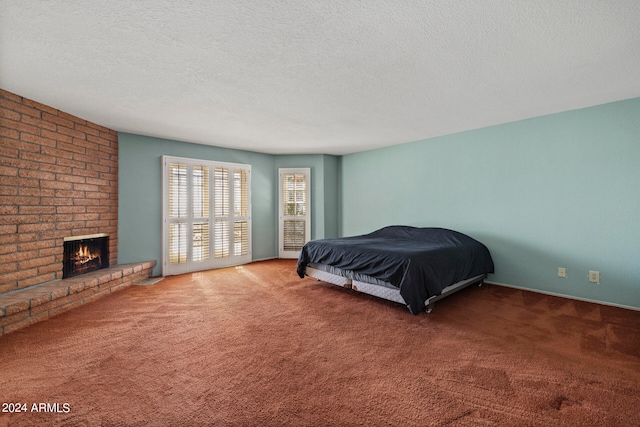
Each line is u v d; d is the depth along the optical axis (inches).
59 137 126.9
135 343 88.2
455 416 57.5
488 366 75.7
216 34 71.3
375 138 180.4
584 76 95.5
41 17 64.1
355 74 93.4
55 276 124.6
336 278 141.0
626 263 117.6
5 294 105.7
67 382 68.2
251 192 219.6
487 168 155.6
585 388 66.3
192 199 187.3
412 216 190.2
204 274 181.0
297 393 64.6
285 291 144.4
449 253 126.7
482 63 86.5
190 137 176.1
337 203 239.3
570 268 131.0
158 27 68.2
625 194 117.3
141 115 134.1
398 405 60.7
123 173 162.7
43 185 119.8
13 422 55.4
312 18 65.0
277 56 82.1
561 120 131.9
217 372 72.7
